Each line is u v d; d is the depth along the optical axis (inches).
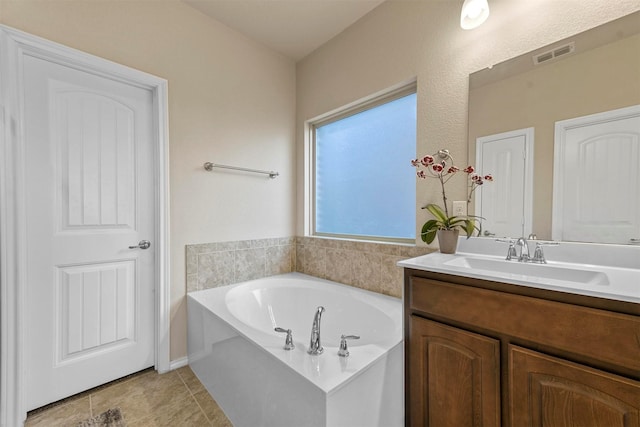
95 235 62.7
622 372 29.2
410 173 72.8
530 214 49.8
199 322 67.7
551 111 47.8
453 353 41.9
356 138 86.4
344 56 83.4
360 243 78.6
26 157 54.2
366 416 41.1
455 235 56.2
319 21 79.7
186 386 65.1
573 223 45.3
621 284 33.1
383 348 45.8
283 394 41.6
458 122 59.4
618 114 41.8
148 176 70.2
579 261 44.5
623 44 41.6
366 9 75.3
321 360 41.9
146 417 55.2
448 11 61.1
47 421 53.4
